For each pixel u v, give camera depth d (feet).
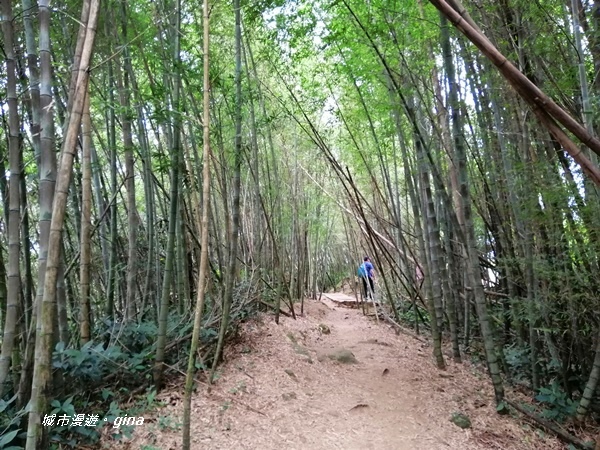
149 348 14.60
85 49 7.58
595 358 13.55
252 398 13.87
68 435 10.75
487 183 19.40
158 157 15.21
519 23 13.93
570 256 13.69
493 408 14.57
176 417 12.17
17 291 10.33
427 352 20.77
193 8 16.31
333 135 35.81
